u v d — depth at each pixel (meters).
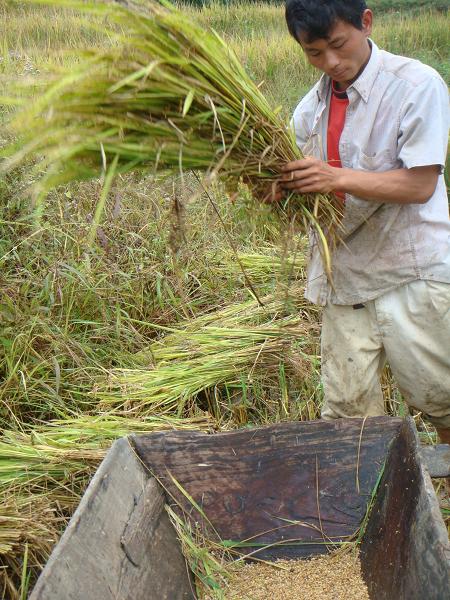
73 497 2.66
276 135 2.10
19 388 3.21
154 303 4.05
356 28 2.12
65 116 1.81
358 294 2.48
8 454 2.73
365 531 2.47
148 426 3.04
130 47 1.86
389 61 2.22
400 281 2.39
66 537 1.89
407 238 2.35
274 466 2.49
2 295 3.53
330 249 2.42
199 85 1.93
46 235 4.00
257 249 4.56
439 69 8.58
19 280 3.57
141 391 3.30
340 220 2.35
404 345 2.46
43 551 2.32
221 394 3.44
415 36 11.02
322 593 2.35
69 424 3.11
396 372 2.56
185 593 2.32
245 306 3.96
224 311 3.96
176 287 4.08
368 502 2.48
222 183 2.22
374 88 2.22
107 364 3.60
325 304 2.59
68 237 3.96
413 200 2.22
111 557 2.04
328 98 2.37
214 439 2.46
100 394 3.29
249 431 2.46
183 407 3.32
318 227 2.19
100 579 1.95
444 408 2.59
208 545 2.48
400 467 2.33
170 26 1.90
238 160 2.08
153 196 4.45
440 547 1.85
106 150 1.87
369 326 2.55
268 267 4.32
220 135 2.01
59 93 1.78
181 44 1.92
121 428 3.04
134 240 4.18
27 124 1.75
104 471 2.18
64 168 1.92
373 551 2.37
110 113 1.88
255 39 9.91
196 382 3.36
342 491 2.50
